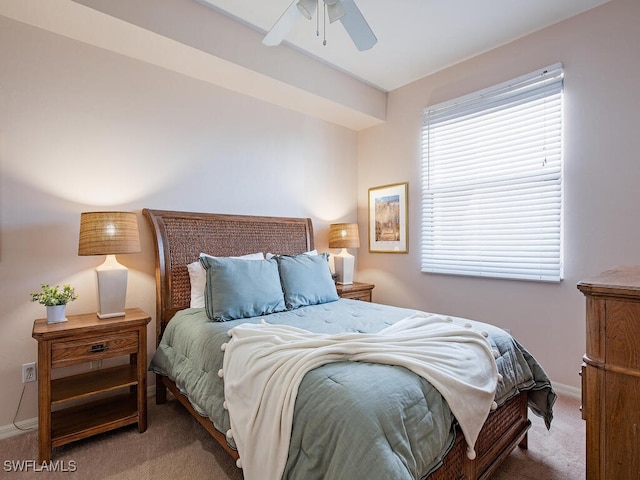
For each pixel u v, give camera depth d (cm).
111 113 243
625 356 99
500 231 295
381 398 113
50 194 219
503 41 287
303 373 128
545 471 172
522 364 184
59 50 223
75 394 191
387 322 209
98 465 176
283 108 344
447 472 128
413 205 362
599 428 104
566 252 259
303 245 345
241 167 312
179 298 258
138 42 232
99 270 208
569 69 257
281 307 245
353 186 412
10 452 187
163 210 263
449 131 331
